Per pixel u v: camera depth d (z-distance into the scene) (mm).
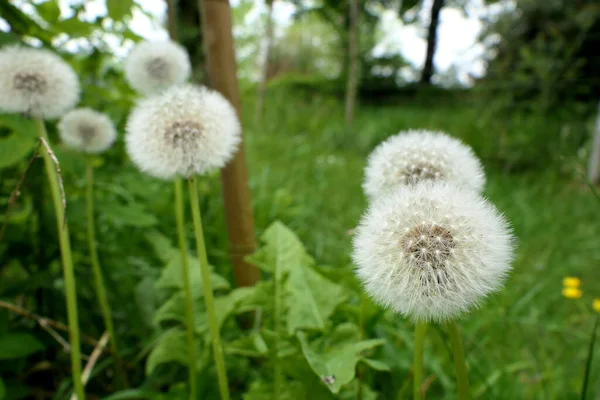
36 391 216
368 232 119
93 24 230
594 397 224
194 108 153
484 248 110
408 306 109
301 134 893
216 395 190
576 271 390
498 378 229
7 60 160
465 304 108
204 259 145
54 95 162
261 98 929
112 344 208
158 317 186
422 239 109
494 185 590
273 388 171
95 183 244
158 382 212
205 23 226
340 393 182
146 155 152
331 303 172
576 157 625
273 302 180
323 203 496
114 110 280
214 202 346
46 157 157
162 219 297
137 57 215
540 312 312
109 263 255
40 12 211
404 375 223
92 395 219
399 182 146
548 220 487
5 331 175
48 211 226
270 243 194
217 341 148
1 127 220
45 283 213
